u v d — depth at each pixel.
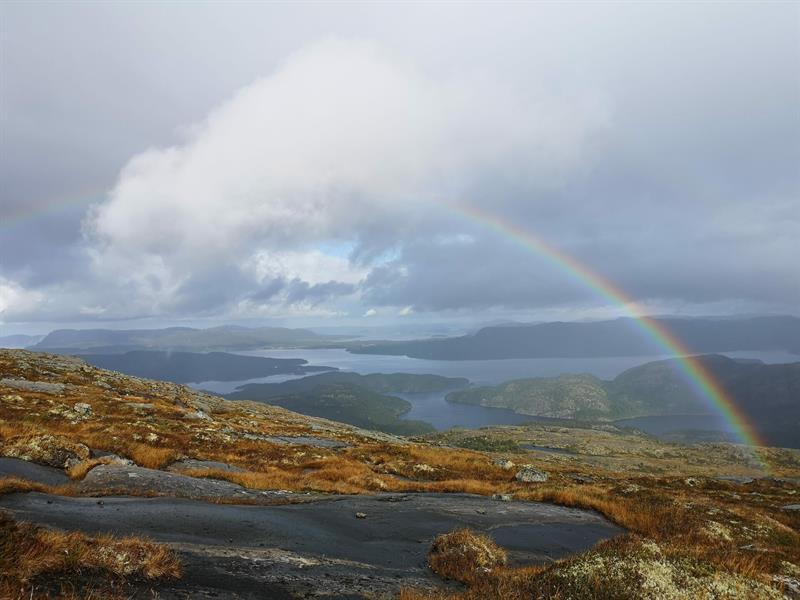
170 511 17.61
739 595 10.43
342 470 37.16
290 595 11.09
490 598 10.73
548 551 19.14
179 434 44.19
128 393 72.94
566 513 26.03
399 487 32.91
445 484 34.22
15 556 9.39
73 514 15.33
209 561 12.45
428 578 14.12
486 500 28.09
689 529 23.16
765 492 46.88
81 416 44.31
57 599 8.49
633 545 12.55
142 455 31.19
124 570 10.36
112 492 21.03
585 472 61.41
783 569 15.98
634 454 162.12
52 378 71.69
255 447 44.00
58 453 25.67
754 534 23.94
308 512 21.03
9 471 22.53
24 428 32.59
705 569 11.30
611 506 26.98
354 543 17.14
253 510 19.86
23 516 14.04
